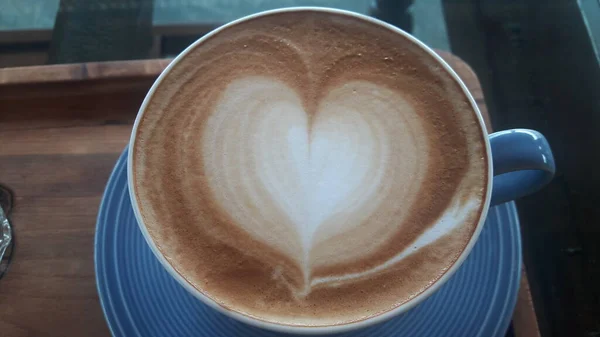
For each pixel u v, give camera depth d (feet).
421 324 0.56
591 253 0.72
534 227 0.82
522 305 0.61
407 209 0.51
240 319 0.47
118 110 0.73
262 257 0.50
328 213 0.52
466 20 0.99
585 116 0.73
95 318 0.61
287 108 0.55
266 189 0.52
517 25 0.93
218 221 0.51
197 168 0.52
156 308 0.56
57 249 0.64
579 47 0.75
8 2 0.91
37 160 0.69
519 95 0.89
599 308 0.70
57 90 0.72
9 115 0.72
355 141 0.54
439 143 0.52
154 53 0.89
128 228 0.59
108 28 0.90
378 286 0.49
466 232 0.49
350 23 0.57
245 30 0.57
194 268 0.49
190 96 0.55
